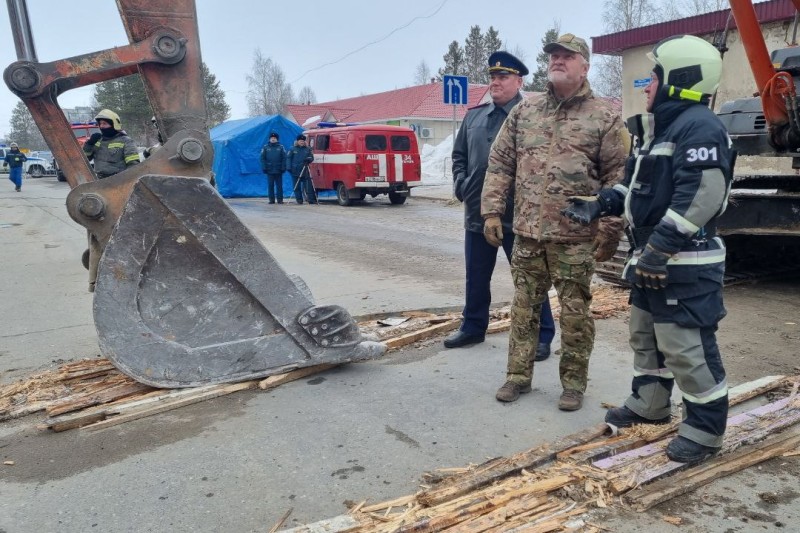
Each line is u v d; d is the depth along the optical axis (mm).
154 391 3887
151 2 3934
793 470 2957
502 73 4312
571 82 3469
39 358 4848
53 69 3852
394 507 2697
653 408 3270
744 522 2584
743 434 3186
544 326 4590
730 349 4746
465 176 4699
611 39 17516
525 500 2686
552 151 3564
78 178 4055
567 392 3725
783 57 6219
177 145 3908
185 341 3920
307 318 4133
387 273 8008
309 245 10359
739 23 6035
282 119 20328
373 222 13641
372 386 4078
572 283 3604
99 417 3615
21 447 3359
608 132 3500
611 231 3486
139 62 3928
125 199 3883
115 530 2623
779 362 4461
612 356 4625
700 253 2787
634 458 2984
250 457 3197
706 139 2654
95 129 30344
